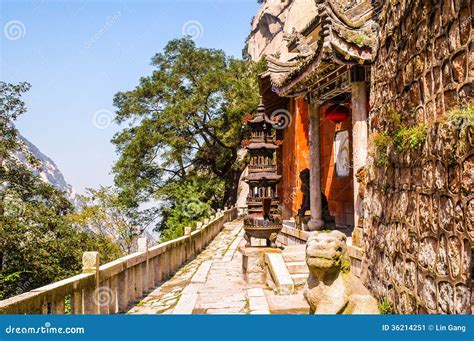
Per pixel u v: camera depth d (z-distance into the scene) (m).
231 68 28.48
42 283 15.05
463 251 3.23
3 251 14.35
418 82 4.41
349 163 10.85
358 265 6.68
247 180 8.48
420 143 4.13
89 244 16.53
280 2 36.09
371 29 6.88
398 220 4.75
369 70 7.81
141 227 25.34
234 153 27.89
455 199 3.37
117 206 22.08
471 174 3.13
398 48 5.15
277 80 11.07
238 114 25.94
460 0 3.47
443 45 3.79
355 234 7.22
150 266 8.18
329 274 3.73
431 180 3.85
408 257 4.38
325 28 6.94
